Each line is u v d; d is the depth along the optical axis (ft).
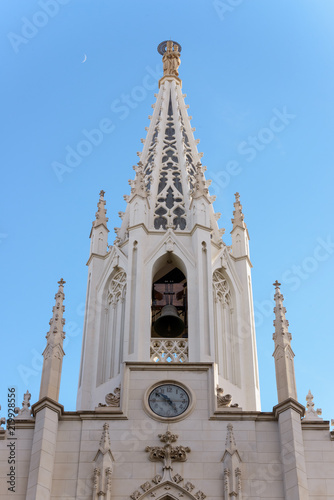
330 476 120.98
